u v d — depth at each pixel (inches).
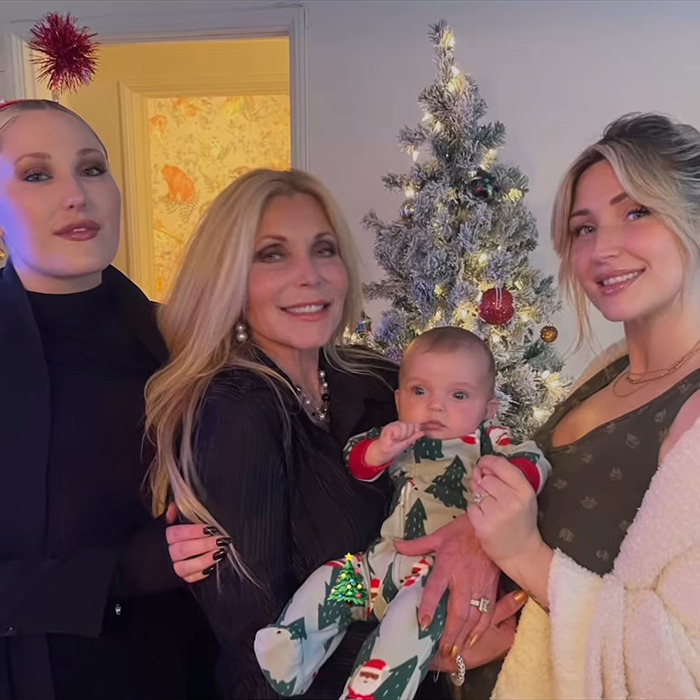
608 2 96.2
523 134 100.9
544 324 98.0
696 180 37.0
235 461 38.6
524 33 98.0
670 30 96.2
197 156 142.8
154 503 47.0
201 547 39.0
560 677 35.2
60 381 47.8
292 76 101.6
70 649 45.8
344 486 42.4
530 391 79.8
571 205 41.9
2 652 45.3
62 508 46.3
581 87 98.9
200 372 42.6
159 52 131.2
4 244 51.9
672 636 32.9
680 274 38.0
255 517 38.5
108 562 43.9
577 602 35.4
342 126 101.9
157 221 145.3
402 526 43.4
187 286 44.3
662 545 33.5
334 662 41.4
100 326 51.4
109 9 102.3
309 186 45.9
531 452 41.1
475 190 78.5
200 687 52.0
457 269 79.5
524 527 37.1
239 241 42.6
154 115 140.3
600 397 44.0
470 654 40.3
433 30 88.7
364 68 100.1
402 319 81.5
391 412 49.8
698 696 32.1
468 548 40.6
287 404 41.9
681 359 39.0
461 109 77.4
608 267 38.9
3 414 45.8
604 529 37.7
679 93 97.8
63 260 47.6
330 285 44.7
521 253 82.9
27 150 46.7
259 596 38.6
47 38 55.4
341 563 40.5
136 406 49.3
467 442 45.1
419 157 100.4
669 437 36.4
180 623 51.0
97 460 47.4
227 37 102.9
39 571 43.9
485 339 79.2
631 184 37.3
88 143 49.1
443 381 44.7
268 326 43.8
